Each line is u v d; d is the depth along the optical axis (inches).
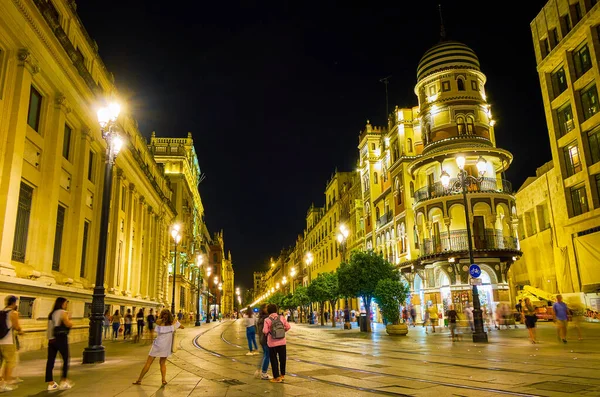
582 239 1304.1
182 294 2503.7
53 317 349.7
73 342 831.7
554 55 1398.9
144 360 560.4
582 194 1327.5
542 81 1473.9
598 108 1240.8
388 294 1033.5
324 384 361.7
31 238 752.3
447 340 834.8
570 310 793.6
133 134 1519.4
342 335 1082.7
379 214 1861.5
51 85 812.0
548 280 1710.1
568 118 1389.0
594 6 1214.9
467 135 1378.0
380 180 1911.9
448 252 1267.2
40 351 651.5
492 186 1331.2
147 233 1658.5
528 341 745.0
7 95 672.4
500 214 1316.4
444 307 1301.7
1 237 632.4
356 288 1186.6
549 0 1432.1
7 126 668.7
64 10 889.5
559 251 1481.3
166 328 373.7
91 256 1025.5
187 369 473.4
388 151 1784.0
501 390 316.8
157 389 344.2
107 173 556.1
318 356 587.8
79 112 936.9
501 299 1244.5
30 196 759.7
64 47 815.1
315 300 1968.5
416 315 1462.8
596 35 1237.1
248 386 356.5
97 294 530.3
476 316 768.3
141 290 1603.1
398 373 414.3
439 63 1470.2
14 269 647.8
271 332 386.6
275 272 5728.3
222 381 386.3
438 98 1440.7
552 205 1611.7
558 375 381.4
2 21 642.2
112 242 1185.4
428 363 486.6
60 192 874.8
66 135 918.4
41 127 793.6
